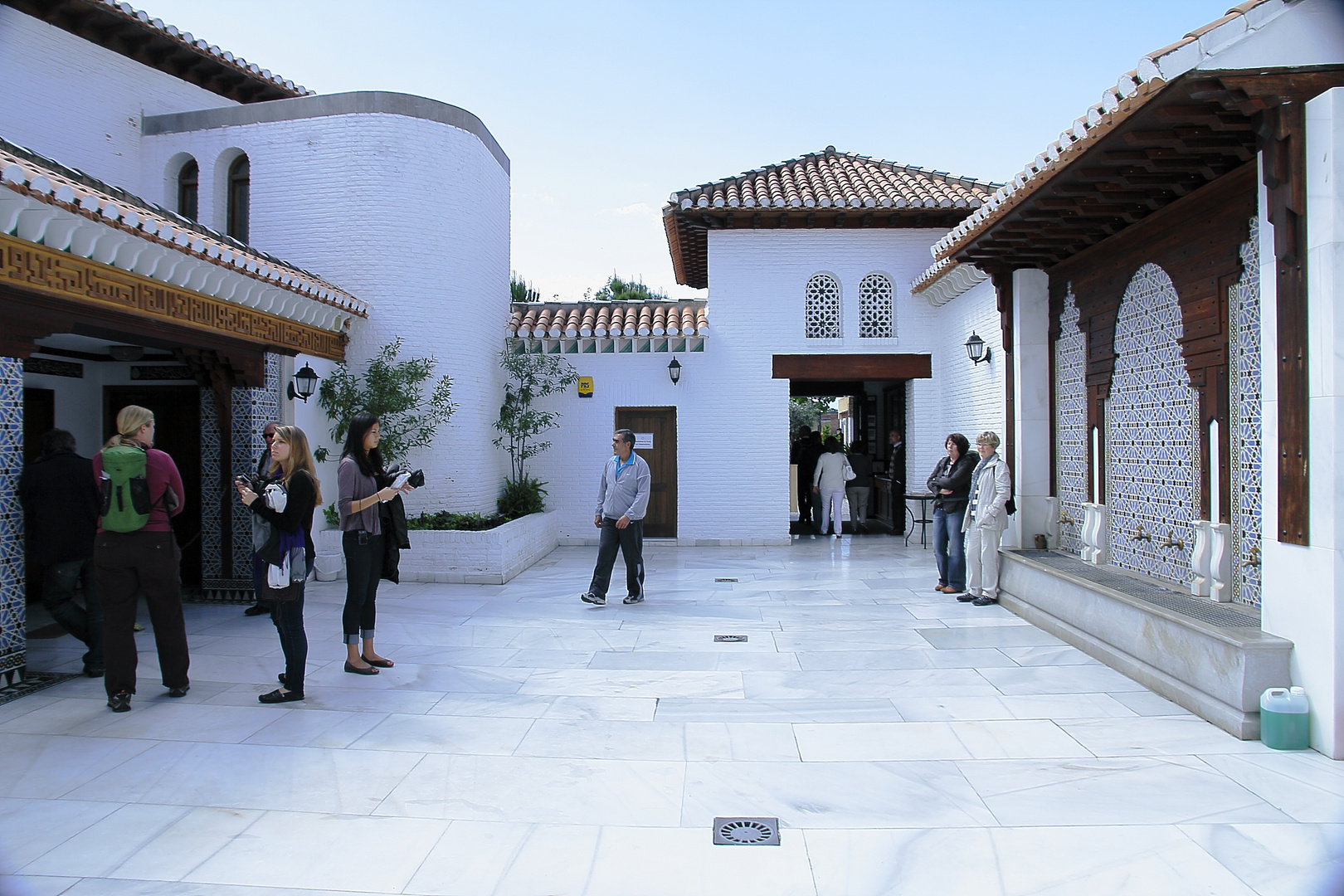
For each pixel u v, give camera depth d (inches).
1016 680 215.5
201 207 408.2
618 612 303.7
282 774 157.5
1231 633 178.9
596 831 134.3
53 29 380.8
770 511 483.5
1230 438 211.9
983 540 311.7
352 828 135.7
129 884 118.3
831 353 480.4
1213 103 171.2
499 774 157.4
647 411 490.6
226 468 322.3
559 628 278.4
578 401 486.6
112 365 357.1
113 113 405.7
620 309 513.7
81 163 392.2
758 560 431.5
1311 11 155.4
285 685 201.6
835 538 515.8
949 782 152.3
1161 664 204.5
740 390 483.8
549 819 138.9
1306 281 163.0
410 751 169.3
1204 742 170.4
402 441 394.9
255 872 121.8
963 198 456.8
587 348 480.7
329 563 371.6
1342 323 156.0
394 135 394.9
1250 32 155.3
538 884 118.6
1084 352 291.9
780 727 182.9
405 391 388.5
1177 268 231.6
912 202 451.5
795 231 482.6
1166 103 167.8
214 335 292.8
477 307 426.9
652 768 159.9
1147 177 217.5
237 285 292.4
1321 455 161.2
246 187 416.8
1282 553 172.6
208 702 200.5
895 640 260.4
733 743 173.5
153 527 197.6
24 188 187.9
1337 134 154.9
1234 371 209.9
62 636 269.7
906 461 507.2
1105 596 233.3
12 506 210.2
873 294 485.4
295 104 398.6
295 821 138.4
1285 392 168.6
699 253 541.3
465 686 213.8
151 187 413.1
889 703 198.5
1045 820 136.7
